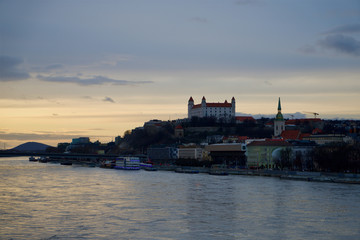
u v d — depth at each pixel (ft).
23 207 542.16
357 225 443.73
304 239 398.83
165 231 426.10
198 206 548.31
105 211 517.96
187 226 444.14
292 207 535.60
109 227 441.27
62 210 523.29
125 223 457.68
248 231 424.05
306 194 641.40
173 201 587.68
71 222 461.78
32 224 453.58
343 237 403.54
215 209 527.81
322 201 575.38
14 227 441.27
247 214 497.46
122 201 588.91
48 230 430.61
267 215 490.90
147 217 485.15
